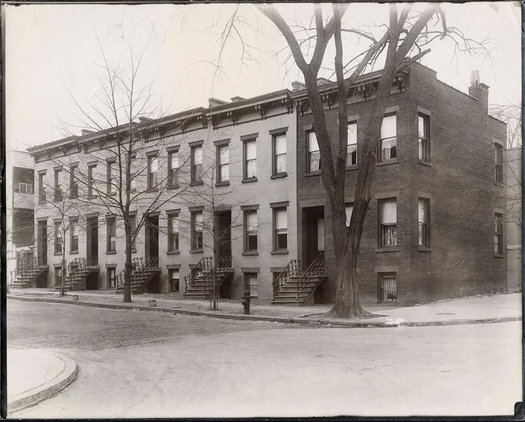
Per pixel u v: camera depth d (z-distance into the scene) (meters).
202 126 32.50
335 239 21.06
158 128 34.00
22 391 9.31
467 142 29.47
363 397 9.23
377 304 25.58
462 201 28.75
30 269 41.44
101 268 37.75
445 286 27.22
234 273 30.84
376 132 20.81
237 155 31.09
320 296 27.50
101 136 36.69
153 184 34.75
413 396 9.28
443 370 11.24
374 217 26.09
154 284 34.44
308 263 28.69
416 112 25.81
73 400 9.37
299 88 29.14
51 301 29.94
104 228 37.66
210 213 31.92
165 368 11.93
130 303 27.23
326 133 21.20
